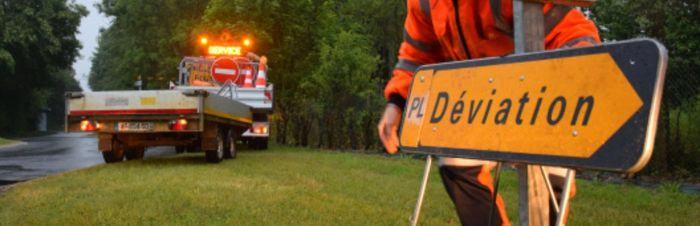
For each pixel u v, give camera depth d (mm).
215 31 21828
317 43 24188
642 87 1316
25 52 54188
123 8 33969
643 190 7281
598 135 1401
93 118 11148
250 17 22109
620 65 1372
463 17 2215
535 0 1791
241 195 6316
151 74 33719
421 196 2129
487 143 1719
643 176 8938
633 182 8297
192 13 30422
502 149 1662
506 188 7152
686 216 5555
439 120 1924
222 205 5609
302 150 17219
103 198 6148
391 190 6984
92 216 5074
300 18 23594
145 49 33531
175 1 30422
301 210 5383
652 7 9648
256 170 9484
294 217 5035
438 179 8312
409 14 2496
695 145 9188
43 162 14609
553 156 1510
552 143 1516
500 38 2189
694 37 9562
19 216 5242
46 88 66188
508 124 1655
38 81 61812
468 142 1788
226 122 12047
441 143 1896
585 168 1425
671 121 9336
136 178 8148
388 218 5016
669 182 8039
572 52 1501
